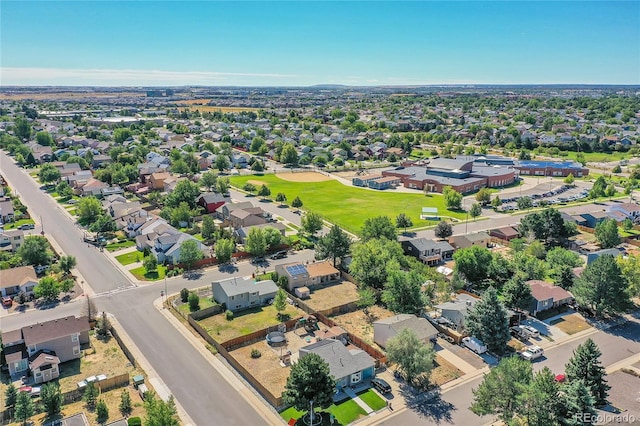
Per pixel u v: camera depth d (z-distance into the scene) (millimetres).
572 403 51094
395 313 81375
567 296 85500
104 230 126688
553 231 118625
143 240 114688
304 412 57906
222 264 106438
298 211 152000
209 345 72875
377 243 99438
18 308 85375
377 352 69562
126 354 70250
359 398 60719
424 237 126000
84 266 104500
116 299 88938
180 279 98188
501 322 70625
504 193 183750
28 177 195000
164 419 50188
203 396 60938
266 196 169500
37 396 60656
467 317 74562
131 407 58406
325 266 99562
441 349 72625
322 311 83125
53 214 144250
